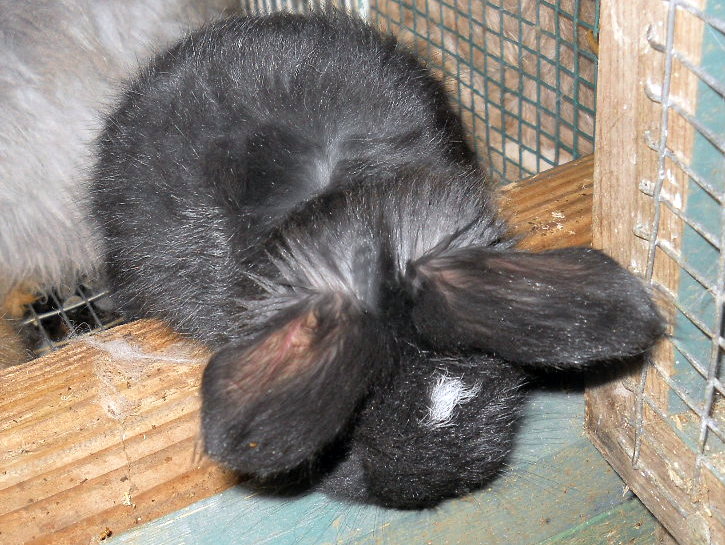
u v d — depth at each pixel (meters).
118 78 0.43
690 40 0.22
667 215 0.25
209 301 0.33
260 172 0.33
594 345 0.25
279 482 0.29
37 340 0.43
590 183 0.36
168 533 0.29
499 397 0.29
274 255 0.29
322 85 0.35
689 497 0.27
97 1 0.44
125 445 0.29
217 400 0.24
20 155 0.42
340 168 0.32
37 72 0.43
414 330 0.28
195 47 0.39
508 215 0.34
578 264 0.26
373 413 0.28
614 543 0.33
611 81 0.25
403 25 0.49
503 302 0.26
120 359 0.32
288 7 0.47
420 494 0.29
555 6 0.42
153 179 0.35
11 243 0.43
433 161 0.33
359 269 0.28
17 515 0.28
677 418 0.27
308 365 0.25
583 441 0.31
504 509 0.31
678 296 0.25
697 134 0.23
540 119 0.46
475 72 0.49
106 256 0.39
